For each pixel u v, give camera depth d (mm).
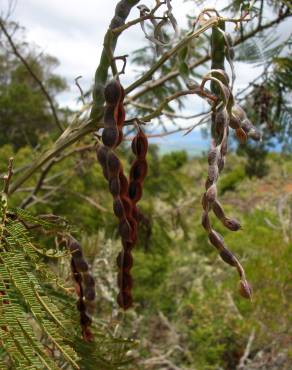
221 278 6789
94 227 5395
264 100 3039
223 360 5691
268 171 19750
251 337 5285
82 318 1393
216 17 1258
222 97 1110
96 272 3602
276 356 5156
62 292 1375
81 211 5387
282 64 2922
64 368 1362
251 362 5203
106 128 1163
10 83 16297
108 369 1354
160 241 5223
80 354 1304
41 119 16016
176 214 5297
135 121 1262
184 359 5645
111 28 1228
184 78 1292
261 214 8555
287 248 5449
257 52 2977
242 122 1176
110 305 3715
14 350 891
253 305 5289
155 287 6656
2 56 7672
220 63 1309
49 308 995
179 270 6895
